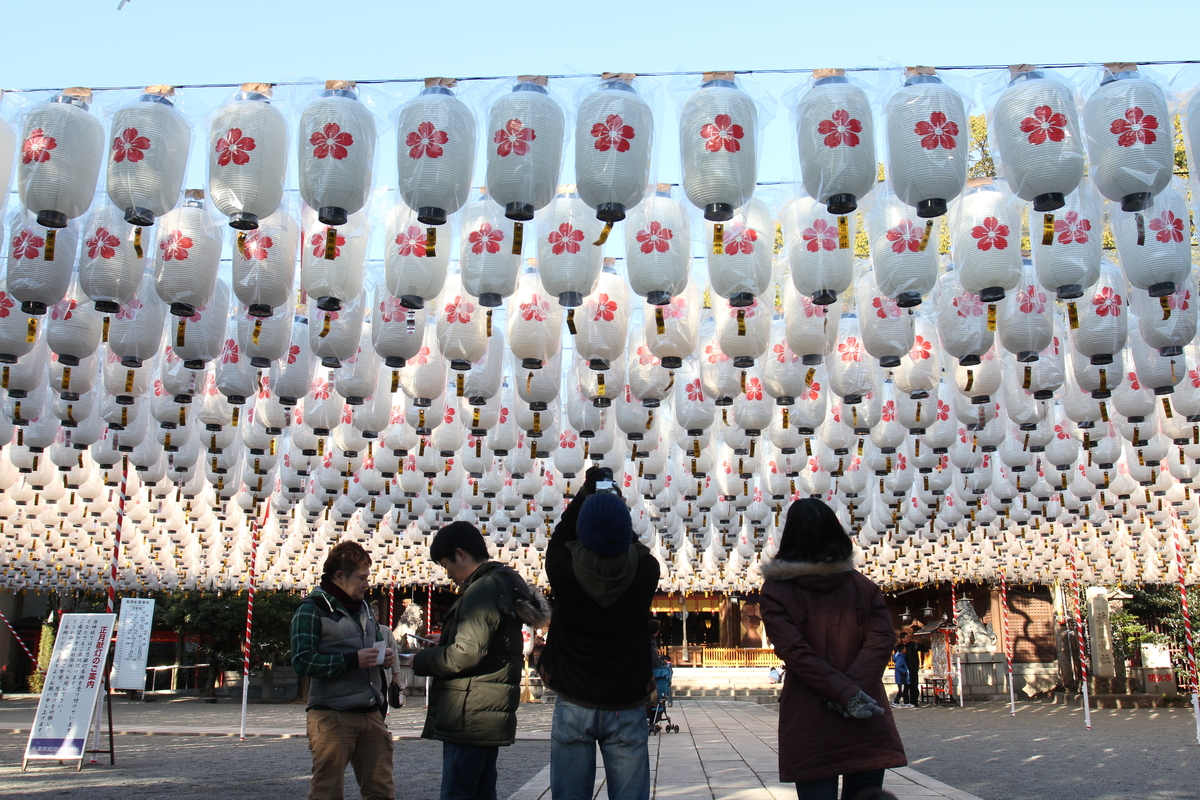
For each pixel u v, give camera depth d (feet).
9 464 34.81
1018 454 31.35
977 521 42.68
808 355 21.85
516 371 25.62
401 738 40.42
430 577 69.82
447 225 19.47
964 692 85.15
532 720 53.93
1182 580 42.60
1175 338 20.40
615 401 28.32
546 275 19.20
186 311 19.12
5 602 104.63
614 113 16.69
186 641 103.60
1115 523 48.03
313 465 33.47
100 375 27.12
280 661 91.20
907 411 27.35
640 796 10.73
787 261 21.89
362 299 21.81
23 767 28.66
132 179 16.63
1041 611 90.38
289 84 17.49
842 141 16.52
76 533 51.31
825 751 10.77
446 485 35.47
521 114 16.62
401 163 16.58
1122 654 84.99
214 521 46.62
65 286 18.70
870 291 21.97
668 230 18.84
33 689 91.66
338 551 14.56
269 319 21.39
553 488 38.68
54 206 16.99
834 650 11.26
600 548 10.48
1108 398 26.53
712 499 36.96
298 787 24.48
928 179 16.42
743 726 48.49
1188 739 40.68
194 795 22.90
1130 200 16.38
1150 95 16.19
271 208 17.19
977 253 18.44
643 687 11.00
